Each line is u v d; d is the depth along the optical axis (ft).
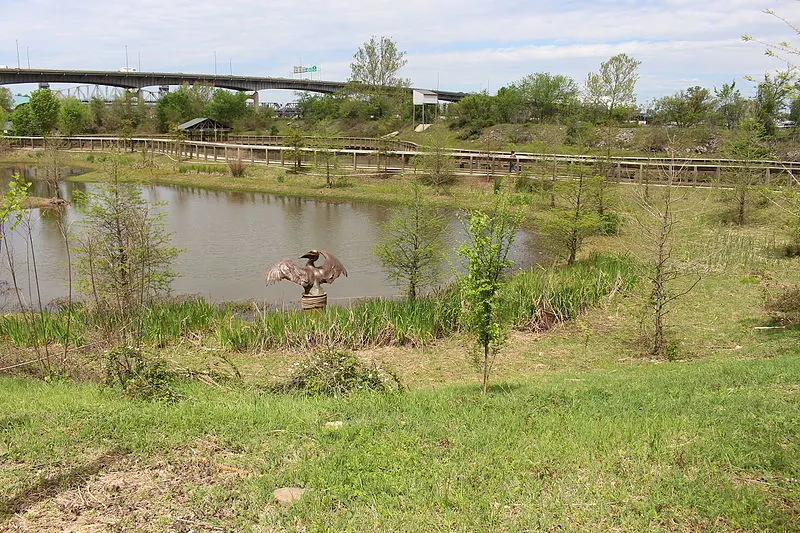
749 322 39.75
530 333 41.16
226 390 27.91
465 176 117.08
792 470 16.60
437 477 16.88
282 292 53.26
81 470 17.49
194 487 16.63
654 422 20.58
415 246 46.06
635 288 48.16
